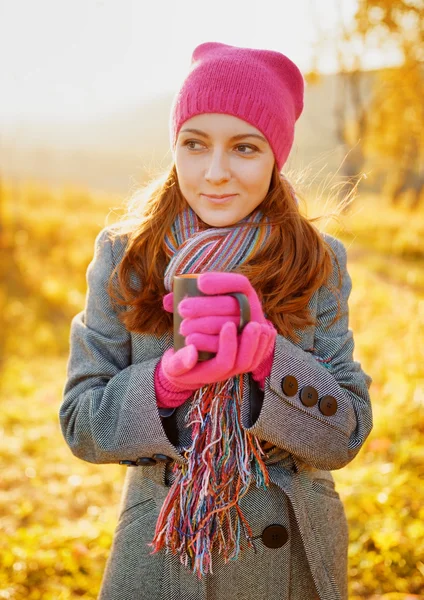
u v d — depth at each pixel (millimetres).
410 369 4484
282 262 1516
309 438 1453
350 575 2832
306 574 1561
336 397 1479
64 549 3094
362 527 3117
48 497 3922
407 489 3406
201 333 1182
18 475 4215
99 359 1563
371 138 18766
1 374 6398
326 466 1505
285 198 1539
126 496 1613
